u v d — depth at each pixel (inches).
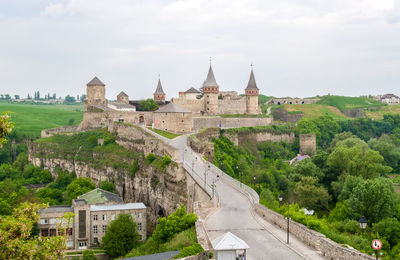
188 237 1975.9
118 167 5826.8
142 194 5044.3
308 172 4377.5
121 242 3907.5
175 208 4015.8
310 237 1737.2
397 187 4805.6
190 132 5900.6
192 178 3595.0
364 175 4173.2
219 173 3639.3
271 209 2375.7
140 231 4360.2
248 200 2694.4
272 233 1929.1
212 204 2571.4
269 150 6953.7
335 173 4407.0
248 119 7524.6
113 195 5118.1
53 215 4180.6
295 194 3946.9
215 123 6924.2
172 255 1795.0
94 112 7662.4
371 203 3230.8
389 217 3184.1
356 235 2519.7
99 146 6761.8
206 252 1547.7
